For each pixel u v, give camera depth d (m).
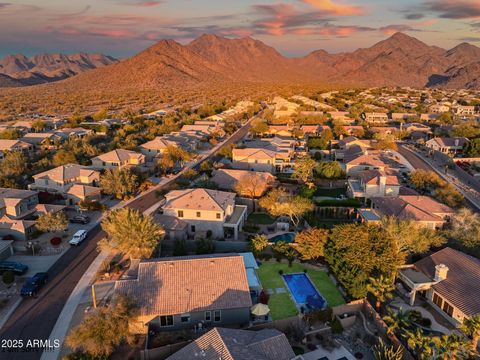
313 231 54.28
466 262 46.16
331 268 51.09
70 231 63.53
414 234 51.34
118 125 163.25
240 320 41.19
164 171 97.69
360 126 157.00
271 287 48.78
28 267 52.28
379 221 60.56
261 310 40.28
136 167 96.88
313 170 94.12
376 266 46.44
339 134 142.50
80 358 33.56
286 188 84.88
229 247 58.06
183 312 39.44
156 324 39.72
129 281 42.12
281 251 54.78
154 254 54.75
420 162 113.25
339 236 49.53
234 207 69.69
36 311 43.06
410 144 138.00
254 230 64.12
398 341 36.88
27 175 90.50
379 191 75.31
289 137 142.12
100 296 45.72
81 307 43.81
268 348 33.66
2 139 129.38
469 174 100.31
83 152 108.62
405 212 62.78
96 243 59.47
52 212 62.78
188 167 104.44
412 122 176.38
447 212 63.88
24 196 67.31
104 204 76.06
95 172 84.38
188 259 45.34
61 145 122.19
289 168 101.38
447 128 152.88
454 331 39.94
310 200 70.00
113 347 36.56
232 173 83.38
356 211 71.88
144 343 38.22
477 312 38.34
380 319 40.50
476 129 138.75
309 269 53.31
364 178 78.94
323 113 191.50
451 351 31.81
